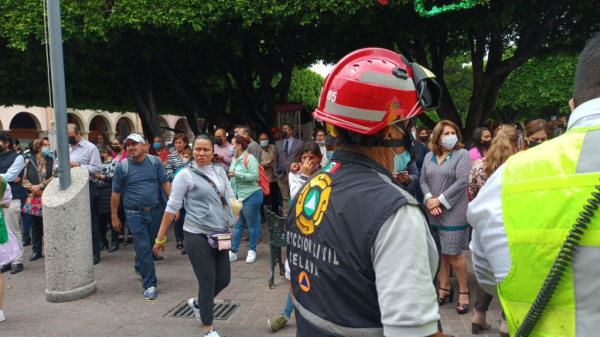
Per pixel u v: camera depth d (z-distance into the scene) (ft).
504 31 37.60
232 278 17.93
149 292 16.08
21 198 25.53
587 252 3.08
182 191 12.18
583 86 3.64
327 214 4.26
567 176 3.27
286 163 27.02
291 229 4.91
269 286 16.67
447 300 14.60
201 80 46.11
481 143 17.16
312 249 4.38
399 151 4.71
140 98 41.14
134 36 29.01
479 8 27.94
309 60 46.93
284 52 44.32
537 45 34.17
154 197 16.58
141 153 16.44
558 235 3.23
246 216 20.17
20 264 20.51
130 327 13.67
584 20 33.88
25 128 111.65
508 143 11.76
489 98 40.37
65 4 25.77
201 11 25.98
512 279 3.57
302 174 13.14
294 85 77.41
